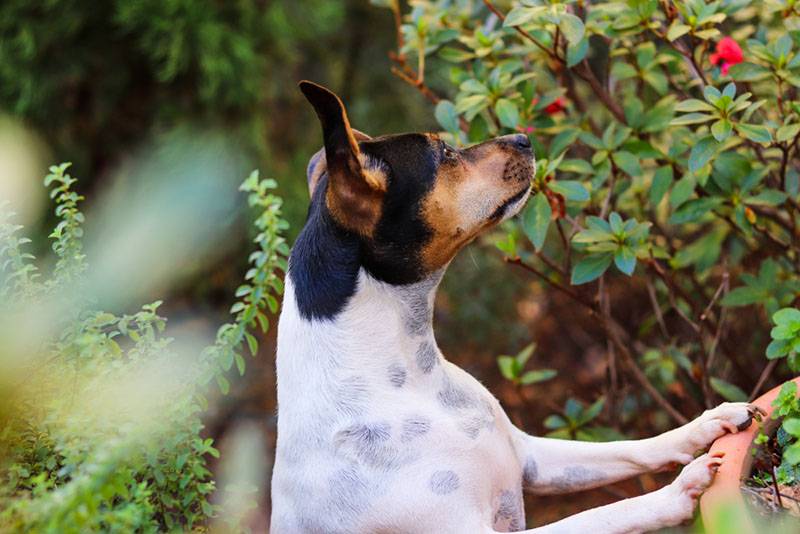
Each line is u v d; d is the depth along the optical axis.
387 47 9.28
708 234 5.29
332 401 3.47
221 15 8.07
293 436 3.52
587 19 4.64
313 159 3.98
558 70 5.39
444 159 3.66
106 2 8.03
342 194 3.45
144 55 8.22
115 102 8.21
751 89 4.94
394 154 3.59
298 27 8.48
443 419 3.48
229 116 8.07
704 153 3.99
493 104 4.76
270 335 7.75
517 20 4.20
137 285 1.63
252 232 7.29
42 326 2.12
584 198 4.27
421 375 3.60
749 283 4.73
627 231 4.28
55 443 3.25
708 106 3.95
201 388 4.03
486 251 7.72
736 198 4.45
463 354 8.09
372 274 3.55
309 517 3.42
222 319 7.31
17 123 7.80
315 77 9.18
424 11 5.66
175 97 8.18
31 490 3.16
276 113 8.64
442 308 8.34
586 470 3.87
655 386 6.07
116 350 3.55
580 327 7.19
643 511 3.17
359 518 3.34
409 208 3.54
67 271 3.52
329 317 3.54
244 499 3.68
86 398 3.20
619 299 6.42
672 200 4.48
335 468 3.39
